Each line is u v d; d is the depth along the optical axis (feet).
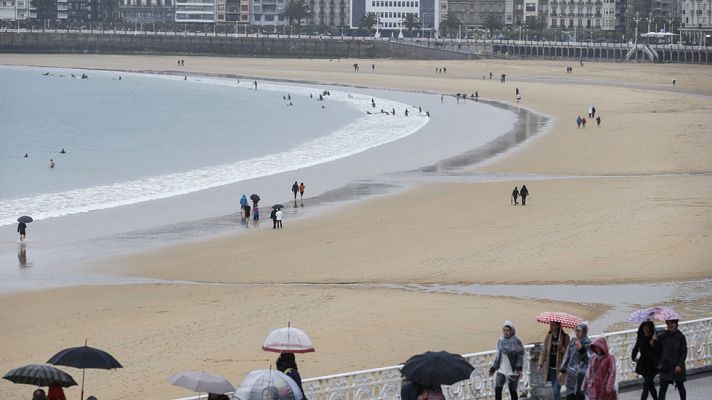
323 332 154.92
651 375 96.17
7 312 175.22
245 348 146.92
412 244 230.48
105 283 198.90
